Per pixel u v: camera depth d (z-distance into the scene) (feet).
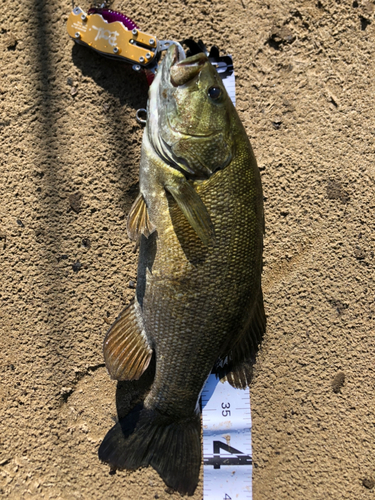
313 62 1.52
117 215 1.50
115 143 1.50
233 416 1.49
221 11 1.51
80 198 1.49
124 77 1.49
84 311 1.49
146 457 1.40
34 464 1.49
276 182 1.52
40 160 1.49
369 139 1.51
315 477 1.51
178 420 1.38
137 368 1.35
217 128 1.20
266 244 1.52
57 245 1.49
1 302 1.49
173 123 1.20
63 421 1.50
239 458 1.48
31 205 1.49
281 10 1.52
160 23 1.50
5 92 1.49
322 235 1.52
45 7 1.49
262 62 1.52
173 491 1.48
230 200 1.21
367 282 1.51
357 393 1.52
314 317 1.52
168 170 1.22
